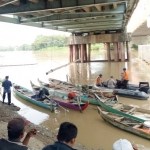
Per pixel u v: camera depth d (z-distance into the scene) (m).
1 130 8.41
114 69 27.55
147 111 11.02
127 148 3.23
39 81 20.09
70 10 14.18
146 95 14.52
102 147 8.12
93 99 13.55
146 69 26.52
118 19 20.12
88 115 11.90
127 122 9.84
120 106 11.94
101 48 78.94
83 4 11.82
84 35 36.38
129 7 14.10
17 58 53.88
